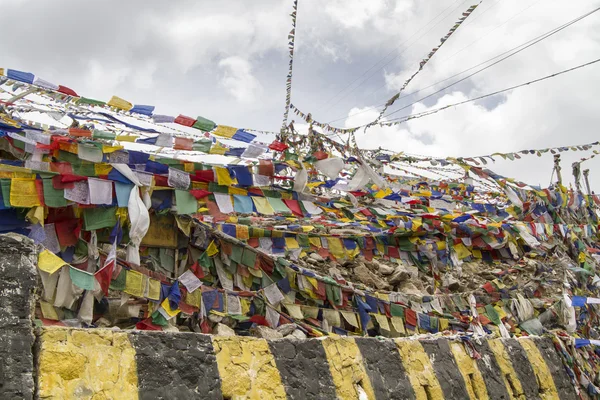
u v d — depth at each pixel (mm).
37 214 8734
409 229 13930
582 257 16703
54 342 6922
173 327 9742
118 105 9016
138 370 7520
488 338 13625
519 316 15289
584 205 18109
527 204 15891
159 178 10141
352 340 10570
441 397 11391
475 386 12422
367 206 13734
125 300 9375
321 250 12789
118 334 7559
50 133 9359
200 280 10906
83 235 9484
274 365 9039
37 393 6555
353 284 12805
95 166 9438
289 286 11883
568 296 15242
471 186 16281
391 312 12930
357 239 13594
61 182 8984
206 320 10125
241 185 11078
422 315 13383
